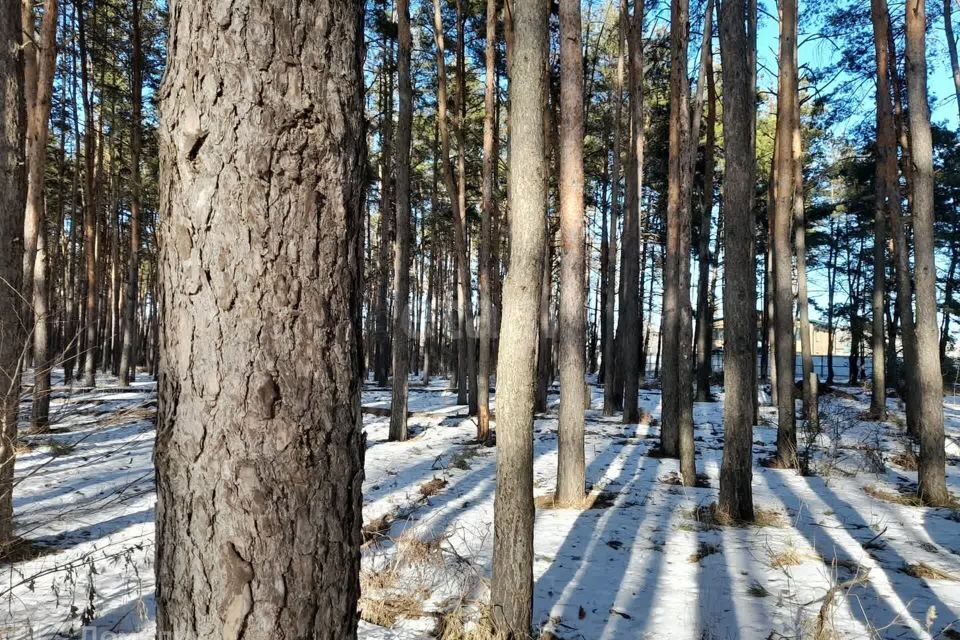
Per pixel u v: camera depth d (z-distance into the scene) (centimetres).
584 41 1964
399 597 437
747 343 707
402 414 1279
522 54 409
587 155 2106
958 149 2094
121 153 2217
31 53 965
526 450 385
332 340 134
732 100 723
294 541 127
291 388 128
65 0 1589
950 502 774
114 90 1875
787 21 1049
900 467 1024
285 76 129
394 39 1692
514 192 404
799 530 655
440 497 779
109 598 419
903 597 461
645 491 841
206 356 126
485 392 1252
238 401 125
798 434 1348
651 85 1998
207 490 125
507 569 378
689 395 889
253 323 125
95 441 994
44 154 902
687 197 1004
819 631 368
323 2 134
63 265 2445
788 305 1049
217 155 126
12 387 346
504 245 2277
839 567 532
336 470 135
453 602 435
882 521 693
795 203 1517
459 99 1475
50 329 706
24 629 366
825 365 4609
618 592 470
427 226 3036
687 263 945
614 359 1773
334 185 135
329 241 134
